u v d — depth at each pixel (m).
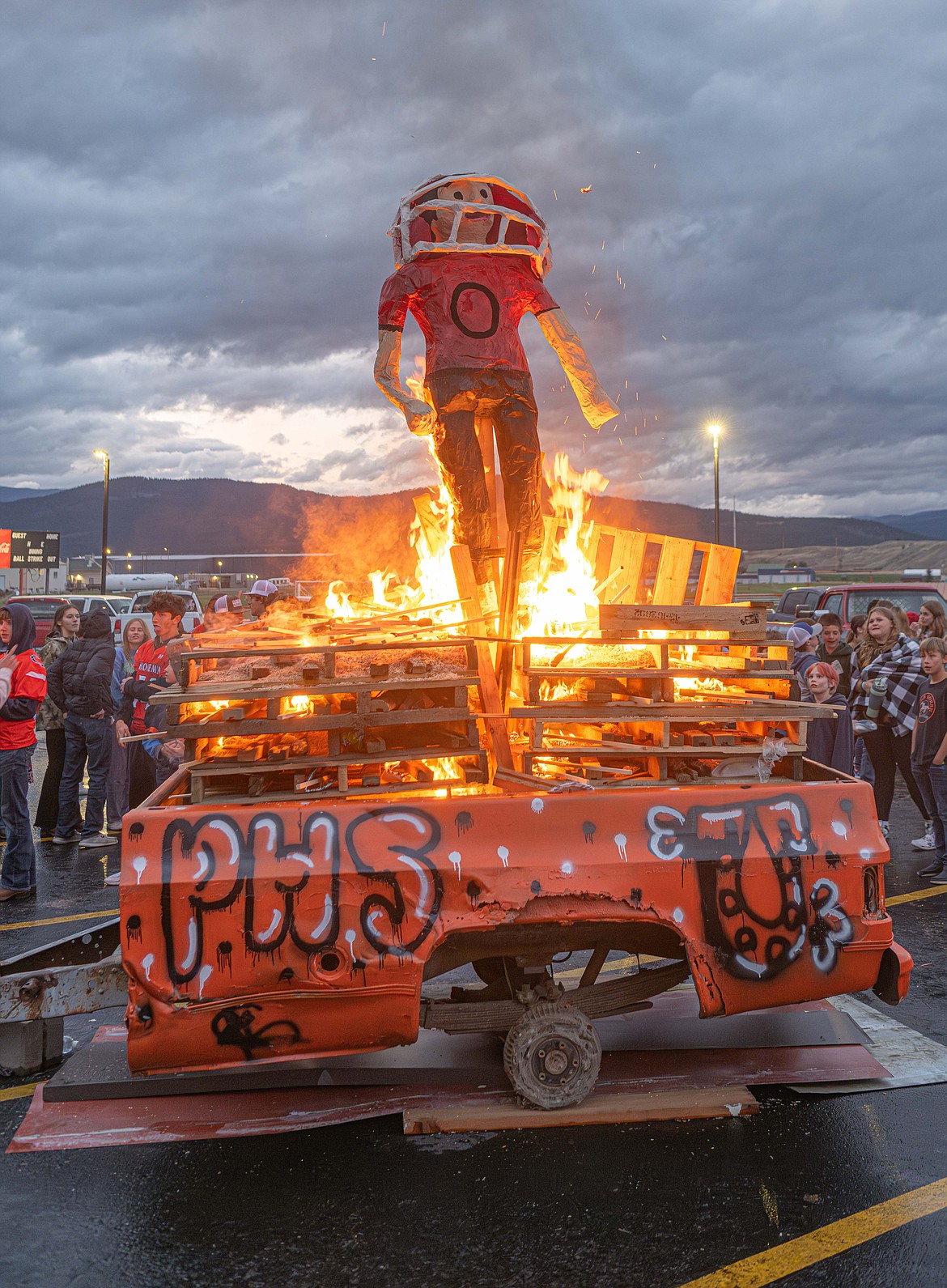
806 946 3.22
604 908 3.08
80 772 7.73
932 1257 2.56
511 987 3.52
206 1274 2.54
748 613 3.61
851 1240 2.64
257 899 2.93
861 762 9.23
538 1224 2.73
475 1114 3.26
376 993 2.97
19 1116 3.42
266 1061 2.97
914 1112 3.36
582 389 4.54
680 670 3.46
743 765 3.48
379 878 2.99
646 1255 2.59
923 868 6.87
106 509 34.75
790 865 3.22
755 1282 2.47
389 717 3.20
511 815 3.10
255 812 3.01
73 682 7.60
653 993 3.58
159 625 7.40
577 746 3.45
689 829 3.19
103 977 3.64
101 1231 2.73
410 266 4.32
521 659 3.51
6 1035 3.79
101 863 7.15
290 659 3.65
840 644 8.43
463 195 4.36
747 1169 3.00
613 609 3.51
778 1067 3.60
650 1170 2.99
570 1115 3.26
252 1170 3.04
